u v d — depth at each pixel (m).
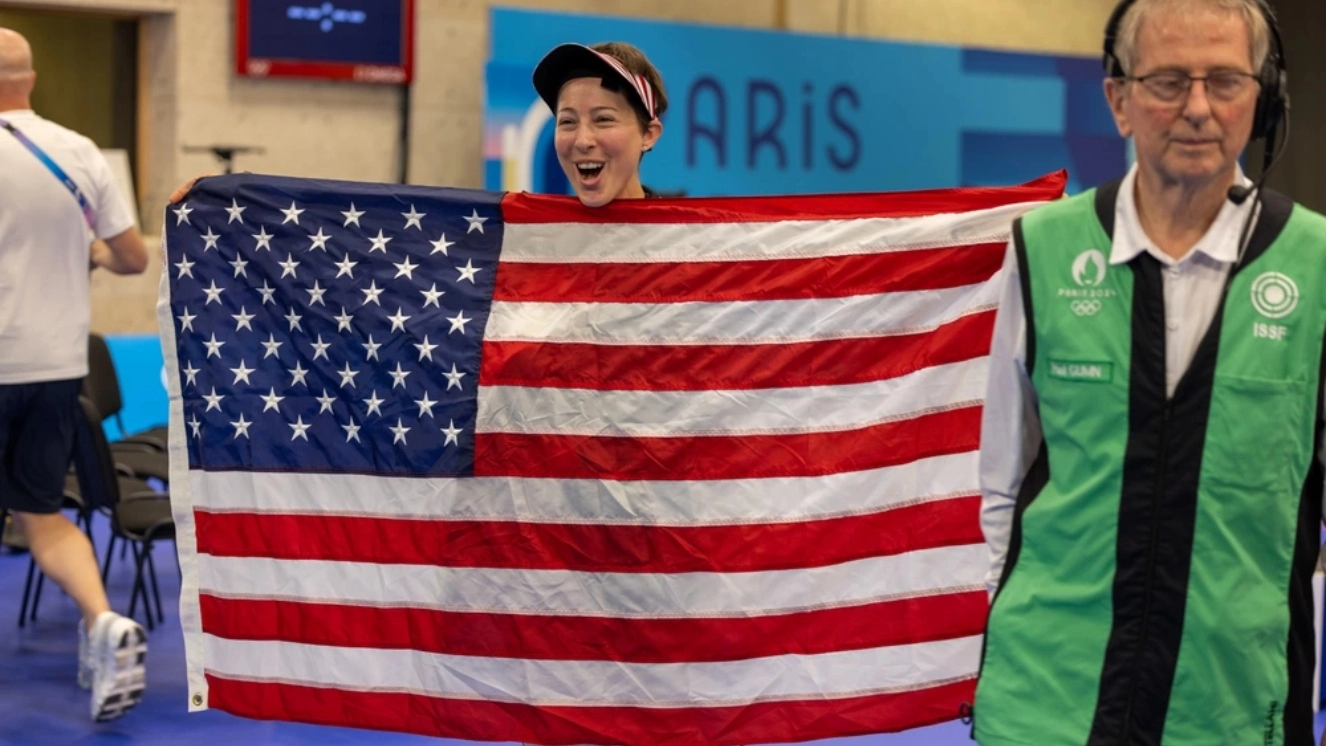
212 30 9.95
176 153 9.91
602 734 3.28
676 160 10.80
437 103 10.73
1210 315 1.93
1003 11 12.94
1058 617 2.00
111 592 6.29
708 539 3.27
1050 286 2.01
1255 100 1.92
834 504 3.28
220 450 3.43
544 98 3.34
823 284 3.33
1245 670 1.93
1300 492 1.94
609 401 3.32
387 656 3.36
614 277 3.38
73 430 4.68
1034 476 2.10
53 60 10.08
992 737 2.04
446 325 3.39
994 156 12.16
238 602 3.41
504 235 3.44
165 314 3.49
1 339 4.45
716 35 10.91
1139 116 1.91
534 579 3.30
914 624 3.24
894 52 11.65
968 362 3.27
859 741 4.46
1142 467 1.93
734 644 3.27
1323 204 13.69
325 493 3.39
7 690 4.89
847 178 11.55
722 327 3.34
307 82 10.28
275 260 3.47
